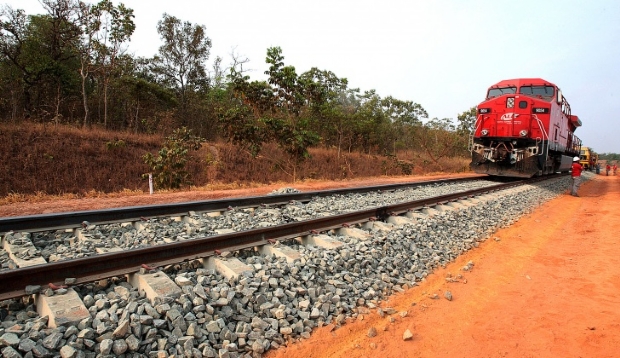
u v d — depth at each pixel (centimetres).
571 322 461
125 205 984
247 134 1978
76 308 347
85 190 1550
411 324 445
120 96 2527
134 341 322
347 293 485
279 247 566
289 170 2109
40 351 292
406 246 671
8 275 361
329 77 3200
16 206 919
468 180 1975
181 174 1616
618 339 416
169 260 469
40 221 603
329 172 2305
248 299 414
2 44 2103
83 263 404
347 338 410
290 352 371
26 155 1566
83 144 1755
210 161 1980
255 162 2134
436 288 557
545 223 1052
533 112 1783
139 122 2473
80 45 2377
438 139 3516
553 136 1892
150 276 418
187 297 391
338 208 954
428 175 2742
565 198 1652
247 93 2025
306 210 885
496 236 862
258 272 468
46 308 348
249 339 369
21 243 532
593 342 413
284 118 2133
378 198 1163
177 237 617
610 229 970
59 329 316
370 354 384
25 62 2152
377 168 2712
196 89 3253
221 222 735
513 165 1889
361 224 763
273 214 831
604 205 1448
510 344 411
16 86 2162
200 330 356
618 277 612
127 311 348
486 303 516
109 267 423
